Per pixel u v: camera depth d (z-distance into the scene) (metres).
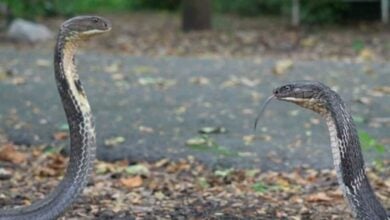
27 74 16.91
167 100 14.70
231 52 20.83
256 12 30.25
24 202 8.85
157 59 19.16
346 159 5.93
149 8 34.41
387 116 13.56
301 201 9.04
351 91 15.40
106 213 8.43
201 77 16.84
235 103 14.45
